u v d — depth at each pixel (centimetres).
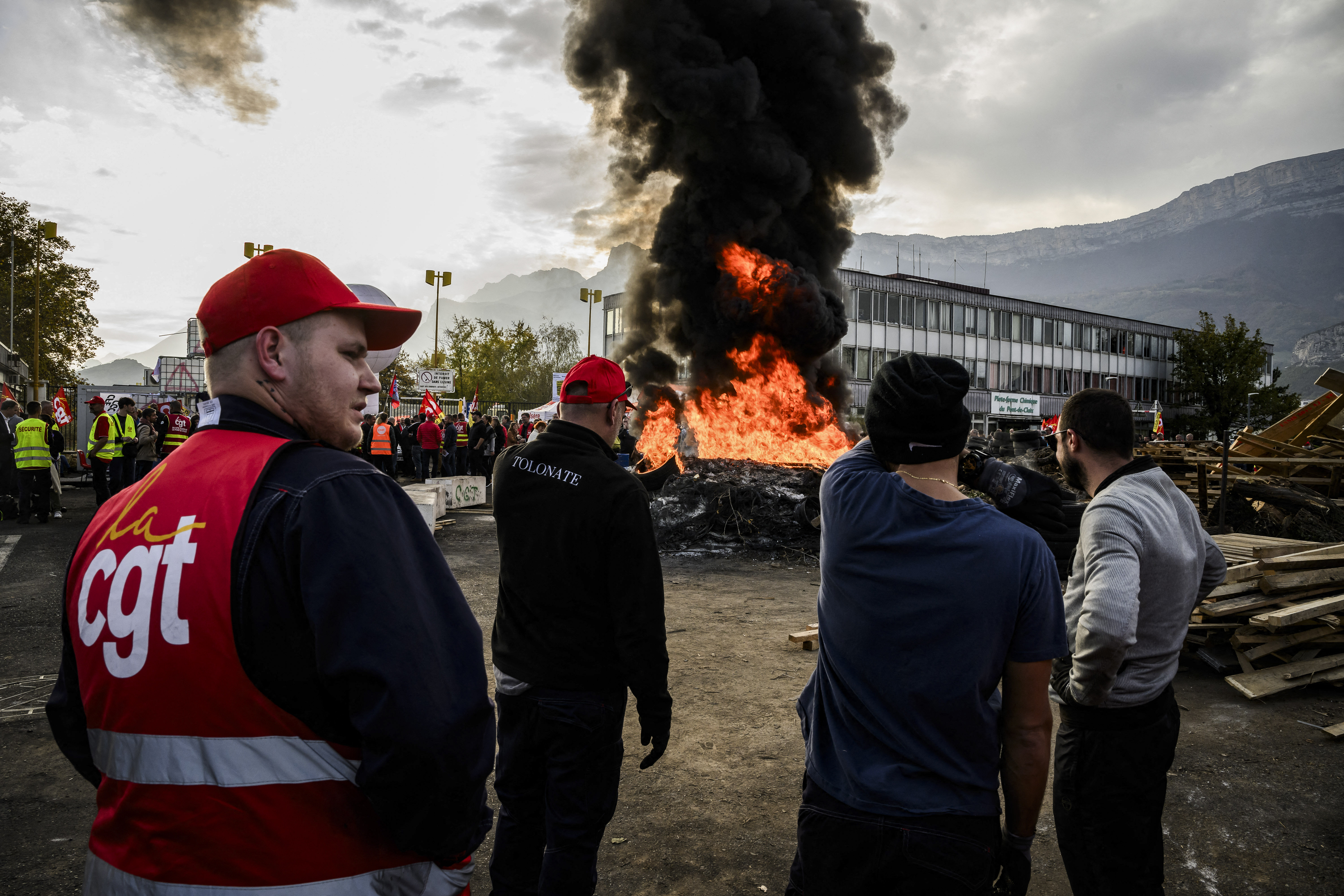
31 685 447
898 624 141
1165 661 189
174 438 1245
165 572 97
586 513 210
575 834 212
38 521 1098
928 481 149
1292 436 1039
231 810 94
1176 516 194
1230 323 3831
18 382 2603
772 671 496
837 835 144
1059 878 269
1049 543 525
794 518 999
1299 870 269
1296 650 468
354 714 94
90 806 311
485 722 106
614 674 219
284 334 111
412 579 103
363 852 101
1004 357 4388
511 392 4844
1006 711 144
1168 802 318
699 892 260
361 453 1806
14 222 4025
